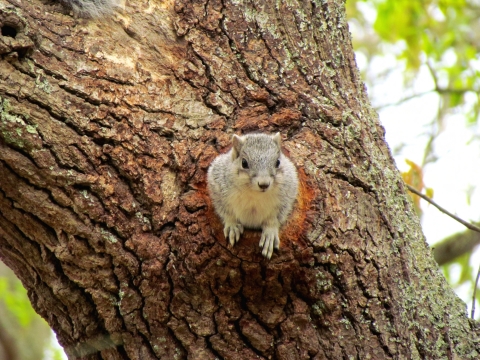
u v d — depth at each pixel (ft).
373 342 28.73
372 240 29.37
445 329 30.76
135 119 28.96
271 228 28.12
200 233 27.68
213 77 31.12
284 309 28.37
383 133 33.99
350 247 28.48
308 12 33.50
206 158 29.35
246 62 31.53
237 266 27.45
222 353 28.43
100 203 27.89
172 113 29.84
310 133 30.55
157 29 31.19
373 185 30.37
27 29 28.04
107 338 29.99
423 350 29.68
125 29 30.66
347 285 28.43
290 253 27.61
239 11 32.30
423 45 54.29
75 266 28.50
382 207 30.35
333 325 28.50
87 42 29.48
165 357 28.78
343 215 28.76
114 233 27.99
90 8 30.27
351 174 29.89
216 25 31.86
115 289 28.53
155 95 29.84
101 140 28.17
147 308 28.45
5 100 26.81
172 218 28.19
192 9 31.89
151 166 28.60
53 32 28.96
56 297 29.76
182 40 31.40
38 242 28.68
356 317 28.63
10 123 26.61
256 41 32.01
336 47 33.53
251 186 27.89
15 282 60.34
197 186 29.01
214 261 27.43
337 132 30.53
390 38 55.16
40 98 27.45
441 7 54.80
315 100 31.30
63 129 27.61
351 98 32.53
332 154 30.07
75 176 27.50
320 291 28.22
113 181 28.09
